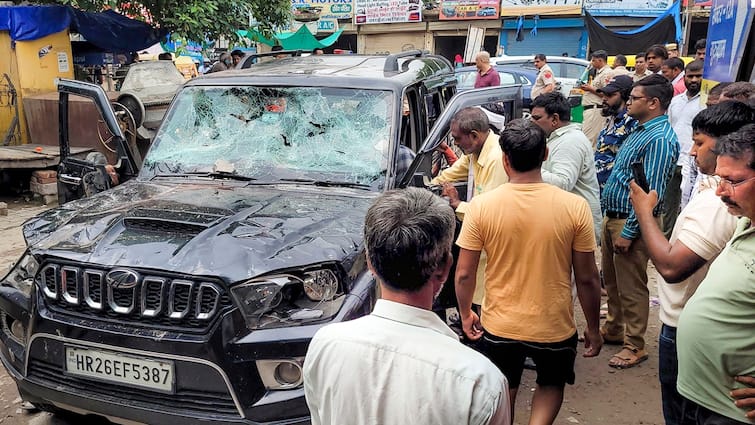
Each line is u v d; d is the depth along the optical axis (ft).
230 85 13.35
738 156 6.11
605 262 14.30
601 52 31.63
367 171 11.93
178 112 13.61
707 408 6.70
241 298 8.54
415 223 4.88
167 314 8.70
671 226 13.07
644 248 13.02
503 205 8.96
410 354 4.69
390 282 4.96
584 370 13.60
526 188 8.91
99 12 33.58
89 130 28.63
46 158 27.68
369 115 12.46
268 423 8.42
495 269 9.20
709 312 6.48
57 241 9.66
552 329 9.09
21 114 30.96
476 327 9.95
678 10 48.67
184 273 8.61
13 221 25.49
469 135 11.61
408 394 4.60
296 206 10.77
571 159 12.57
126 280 8.79
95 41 32.94
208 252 8.91
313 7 74.28
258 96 13.08
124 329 8.78
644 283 13.42
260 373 8.48
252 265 8.71
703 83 16.96
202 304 8.58
